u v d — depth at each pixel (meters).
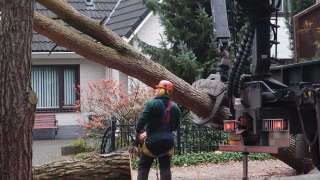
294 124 8.29
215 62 14.41
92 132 14.74
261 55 8.51
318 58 8.24
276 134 8.08
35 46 20.95
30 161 5.22
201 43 15.21
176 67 14.48
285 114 8.30
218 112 9.38
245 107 8.47
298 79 8.23
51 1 8.98
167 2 15.22
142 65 9.33
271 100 8.21
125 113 14.17
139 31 20.28
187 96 9.38
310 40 8.43
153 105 8.05
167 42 15.23
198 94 9.46
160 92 8.17
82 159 8.15
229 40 8.85
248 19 8.55
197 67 14.44
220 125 9.63
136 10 21.02
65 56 21.41
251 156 12.70
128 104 14.20
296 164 10.15
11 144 5.09
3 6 5.11
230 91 8.74
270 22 8.60
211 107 9.46
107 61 9.24
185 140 13.38
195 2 15.17
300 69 8.16
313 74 7.88
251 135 8.41
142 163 8.28
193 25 15.13
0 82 5.09
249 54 8.59
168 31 15.07
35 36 21.34
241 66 8.60
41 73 21.72
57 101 21.75
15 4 5.10
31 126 5.21
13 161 5.10
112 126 12.89
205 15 14.88
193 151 13.34
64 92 21.78
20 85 5.12
